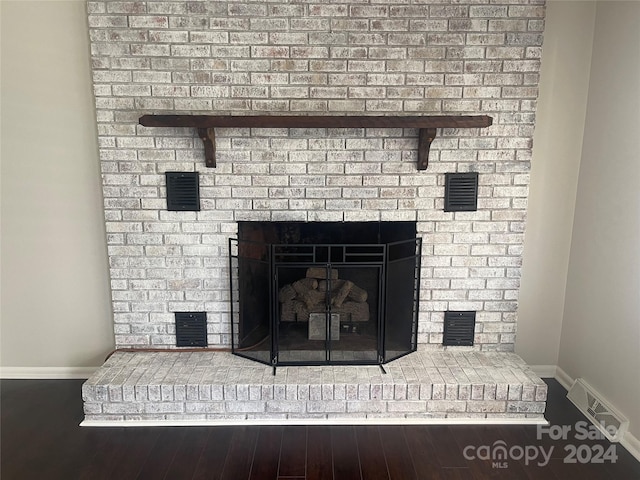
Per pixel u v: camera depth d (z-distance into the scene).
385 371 2.44
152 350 2.64
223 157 2.46
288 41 2.35
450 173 2.48
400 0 2.31
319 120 2.22
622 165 2.27
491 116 2.41
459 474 2.01
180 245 2.55
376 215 2.53
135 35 2.34
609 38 2.36
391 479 1.97
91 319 2.75
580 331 2.61
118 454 2.13
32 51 2.45
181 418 2.35
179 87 2.39
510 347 2.67
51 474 2.00
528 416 2.38
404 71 2.38
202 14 2.32
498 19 2.33
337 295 2.53
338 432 2.29
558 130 2.59
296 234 2.60
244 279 2.55
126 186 2.48
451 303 2.62
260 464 2.06
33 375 2.80
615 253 2.32
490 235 2.54
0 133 2.53
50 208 2.62
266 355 2.56
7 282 2.69
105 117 2.42
